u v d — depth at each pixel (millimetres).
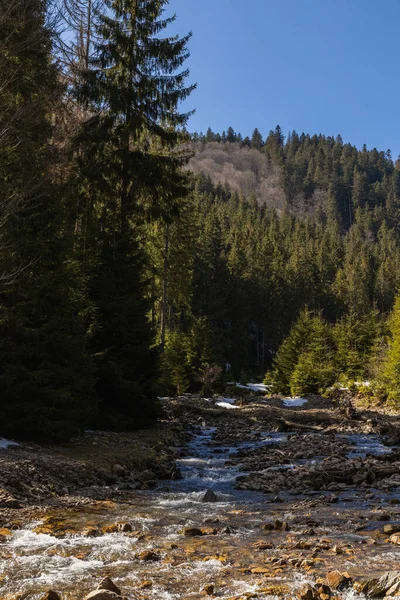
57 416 16078
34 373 15203
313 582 6336
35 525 9070
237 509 10852
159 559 7344
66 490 11641
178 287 49656
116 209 25562
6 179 17766
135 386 21266
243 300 88875
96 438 18016
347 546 7852
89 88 25953
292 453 19234
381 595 5871
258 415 33938
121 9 26781
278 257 118562
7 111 18547
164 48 26469
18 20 18719
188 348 52375
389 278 128750
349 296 117812
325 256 140375
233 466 17047
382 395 40594
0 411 15086
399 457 16969
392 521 9453
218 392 50656
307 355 56719
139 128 26812
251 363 93688
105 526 9055
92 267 21203
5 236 15906
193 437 24609
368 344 61062
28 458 12672
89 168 24578
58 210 17000
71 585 6312
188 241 48625
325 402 45750
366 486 13336
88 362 18047
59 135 23531
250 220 161625
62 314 16516
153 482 13680
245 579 6480
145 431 22172
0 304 15773
